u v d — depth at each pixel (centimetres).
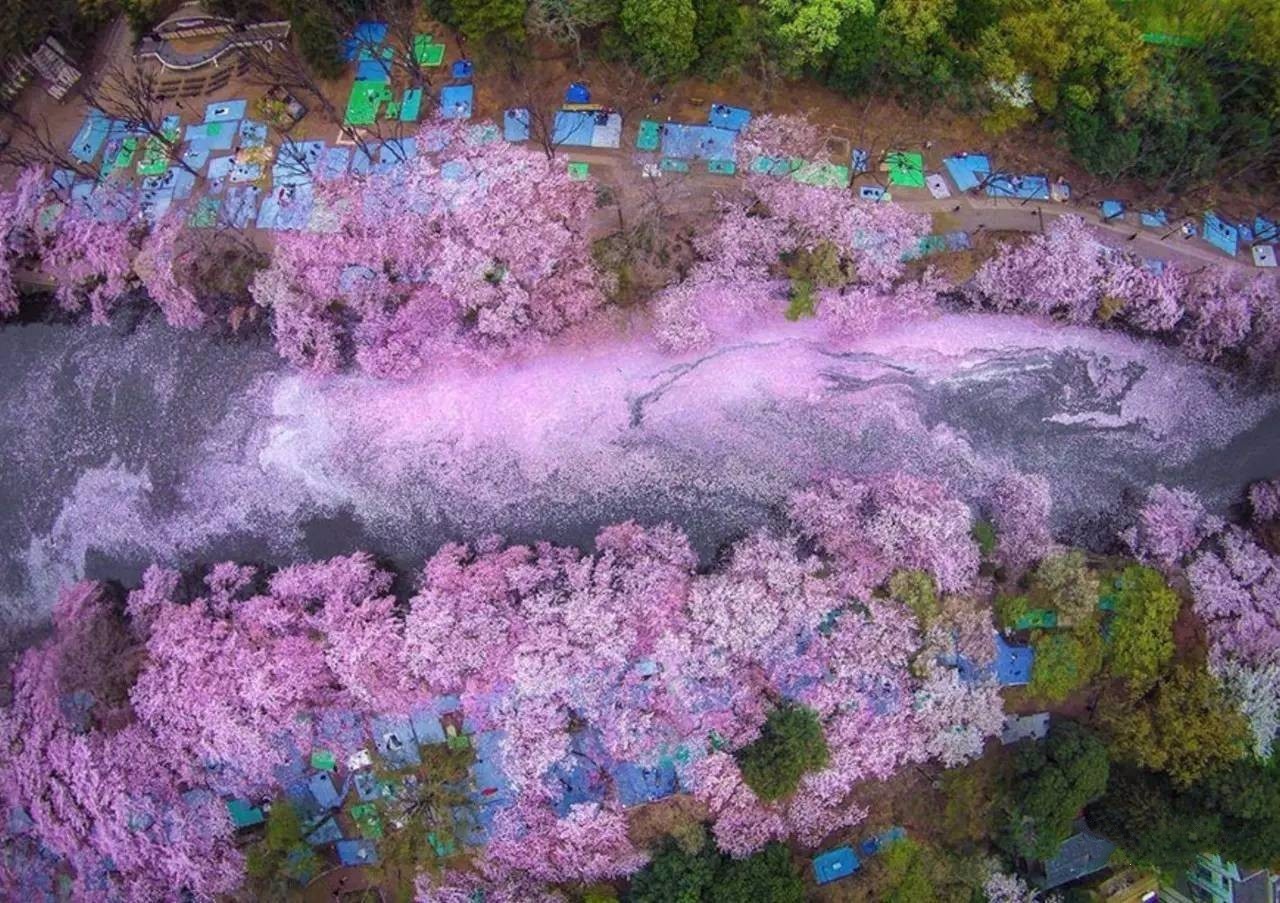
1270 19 3459
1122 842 3409
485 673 3319
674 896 3206
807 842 3416
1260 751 3256
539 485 3691
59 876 3388
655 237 3647
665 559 3478
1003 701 3478
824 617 3362
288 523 3691
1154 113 3600
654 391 3741
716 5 3503
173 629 3403
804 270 3700
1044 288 3694
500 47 3691
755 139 3709
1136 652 3341
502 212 3603
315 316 3684
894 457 3738
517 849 3331
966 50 3641
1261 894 3500
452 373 3719
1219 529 3653
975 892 3403
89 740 3328
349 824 3512
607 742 3309
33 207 3750
